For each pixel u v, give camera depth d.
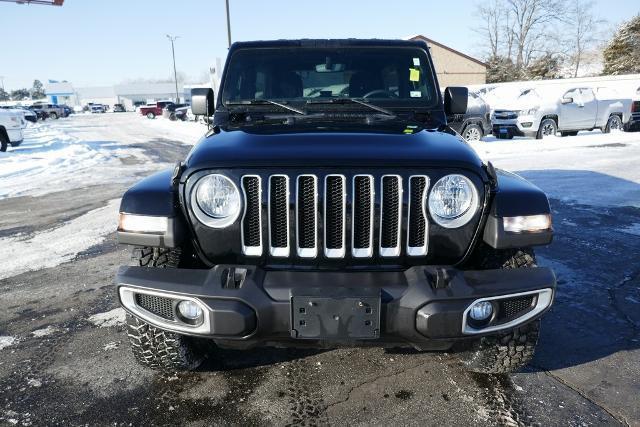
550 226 2.26
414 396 2.51
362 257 2.22
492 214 2.22
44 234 5.74
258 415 2.38
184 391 2.57
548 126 14.33
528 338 2.48
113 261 4.74
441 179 2.19
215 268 2.18
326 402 2.47
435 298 2.04
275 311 2.07
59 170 11.15
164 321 2.19
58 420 2.34
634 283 3.94
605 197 6.96
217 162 2.20
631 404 2.42
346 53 3.35
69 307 3.67
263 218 2.20
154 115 46.50
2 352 3.00
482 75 46.06
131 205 2.28
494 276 2.15
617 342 3.02
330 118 2.97
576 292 3.77
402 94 3.28
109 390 2.58
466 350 2.62
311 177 2.18
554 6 47.75
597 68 50.41
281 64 3.33
